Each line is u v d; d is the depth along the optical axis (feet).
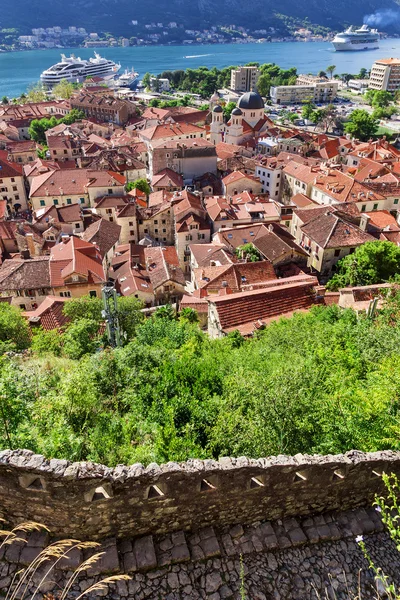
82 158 428.97
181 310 178.91
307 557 47.39
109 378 74.69
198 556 45.75
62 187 356.18
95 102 648.79
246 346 112.57
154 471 43.01
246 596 43.29
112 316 111.55
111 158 421.18
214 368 82.89
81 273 209.87
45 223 301.22
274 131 544.62
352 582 45.60
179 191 356.59
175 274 236.02
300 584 44.96
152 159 416.87
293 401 61.00
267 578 45.03
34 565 42.27
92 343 122.52
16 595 40.16
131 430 61.26
